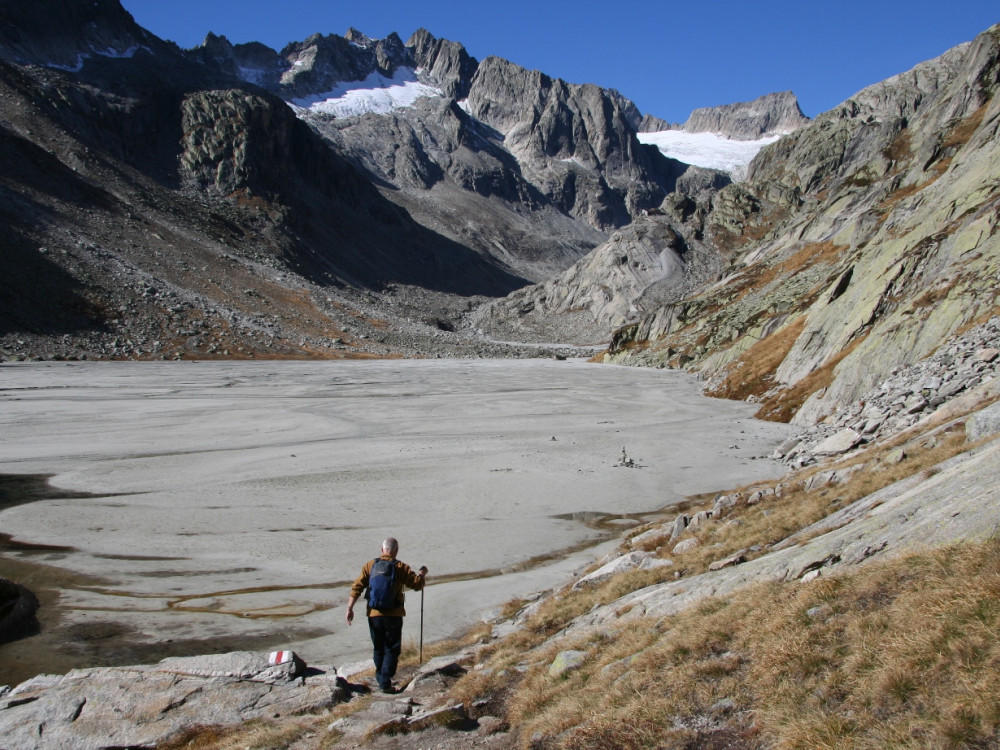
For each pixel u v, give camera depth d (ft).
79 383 243.19
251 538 76.28
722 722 22.09
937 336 126.52
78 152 587.68
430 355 520.01
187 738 30.12
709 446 134.92
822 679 21.49
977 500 27.30
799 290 318.04
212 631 52.34
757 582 33.37
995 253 131.13
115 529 79.00
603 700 25.64
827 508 46.75
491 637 45.98
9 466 112.78
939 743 16.70
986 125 237.45
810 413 157.89
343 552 72.02
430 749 26.18
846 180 456.45
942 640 19.80
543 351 585.63
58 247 442.50
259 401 210.79
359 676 39.14
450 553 72.33
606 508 90.63
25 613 54.19
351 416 181.16
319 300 580.71
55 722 30.96
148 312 427.33
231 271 554.46
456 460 120.57
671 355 396.98
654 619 34.53
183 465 114.93
